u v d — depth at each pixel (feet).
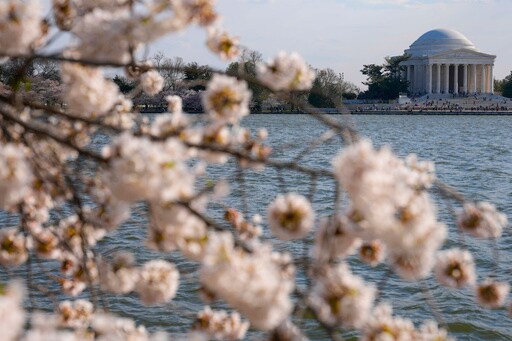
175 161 12.06
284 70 15.39
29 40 13.87
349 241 14.16
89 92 15.61
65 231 19.75
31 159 16.10
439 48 635.66
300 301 14.14
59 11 15.75
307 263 14.84
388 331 13.85
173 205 13.67
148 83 19.80
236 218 21.39
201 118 16.56
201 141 16.69
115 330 15.37
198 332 19.49
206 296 16.46
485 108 557.74
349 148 12.55
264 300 11.64
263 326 11.86
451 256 18.17
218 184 15.30
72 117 15.35
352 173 12.34
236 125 18.12
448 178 137.39
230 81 15.92
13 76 16.03
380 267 58.44
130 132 14.78
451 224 76.02
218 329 19.49
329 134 15.19
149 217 15.23
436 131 318.65
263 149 18.10
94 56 14.14
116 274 17.66
